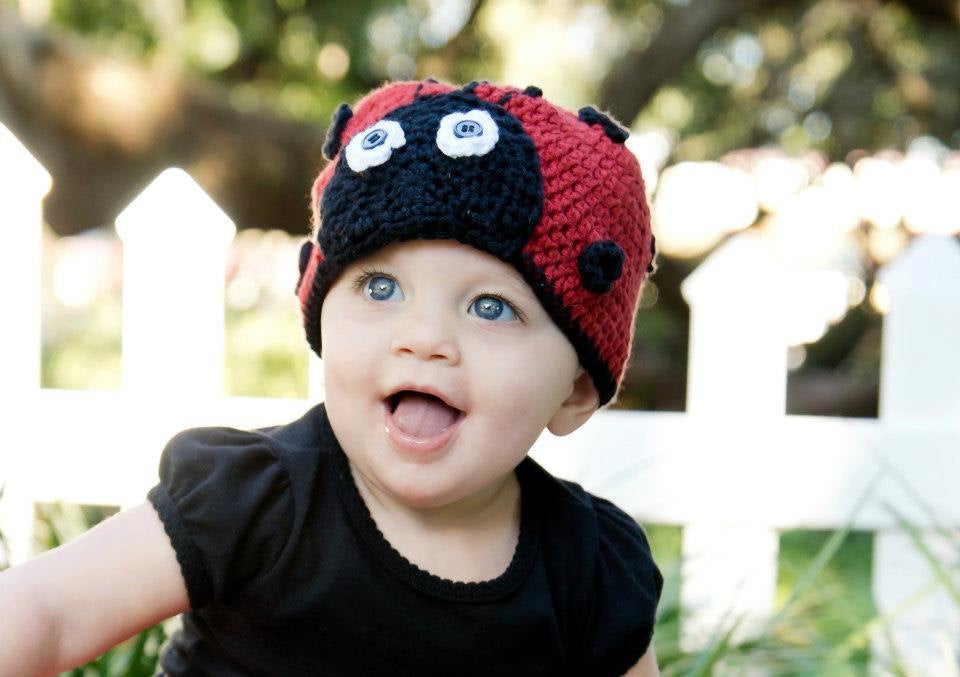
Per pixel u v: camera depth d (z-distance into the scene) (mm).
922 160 6352
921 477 2365
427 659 1195
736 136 7074
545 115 1200
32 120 3705
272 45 5512
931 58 6844
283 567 1162
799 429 2336
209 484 1155
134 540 1122
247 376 4902
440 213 1091
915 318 2432
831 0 6422
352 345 1132
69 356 5121
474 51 6258
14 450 2119
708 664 1641
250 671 1196
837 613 2148
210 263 2156
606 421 2299
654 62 5691
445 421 1132
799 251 6250
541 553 1301
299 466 1202
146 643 1697
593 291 1177
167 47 4645
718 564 2303
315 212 1244
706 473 2312
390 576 1187
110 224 4082
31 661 1043
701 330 2443
